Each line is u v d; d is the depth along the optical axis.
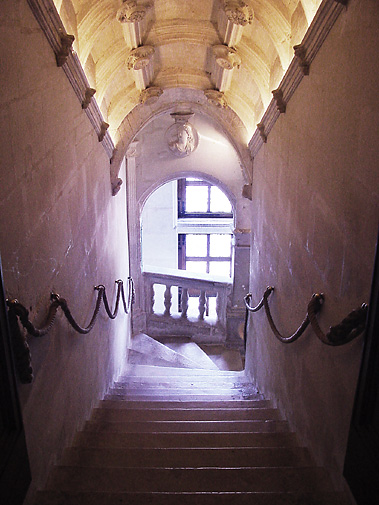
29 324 1.64
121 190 5.89
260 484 1.97
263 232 4.04
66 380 2.44
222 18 3.27
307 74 2.33
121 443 2.53
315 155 2.21
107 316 4.18
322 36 2.02
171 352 6.65
